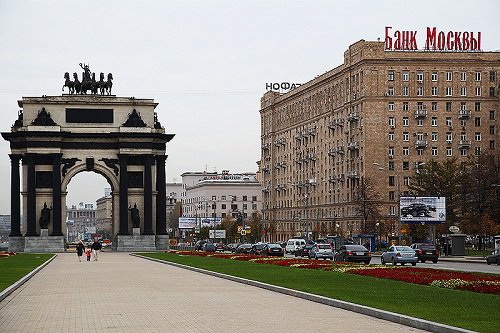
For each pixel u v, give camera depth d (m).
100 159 135.50
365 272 54.72
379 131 172.38
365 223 157.00
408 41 175.75
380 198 171.25
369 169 171.75
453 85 174.62
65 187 133.62
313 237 193.25
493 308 29.58
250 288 45.31
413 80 173.75
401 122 173.38
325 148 198.12
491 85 176.00
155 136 137.38
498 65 175.62
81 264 83.94
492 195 146.12
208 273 62.12
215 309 32.69
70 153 134.50
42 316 30.95
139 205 137.00
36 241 131.00
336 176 188.38
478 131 175.50
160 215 140.25
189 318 29.47
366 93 172.50
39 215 132.38
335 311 31.44
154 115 138.75
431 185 148.50
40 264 79.06
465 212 148.75
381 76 172.88
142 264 83.56
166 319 29.27
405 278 46.94
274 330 25.78
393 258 79.25
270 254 114.12
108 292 42.84
